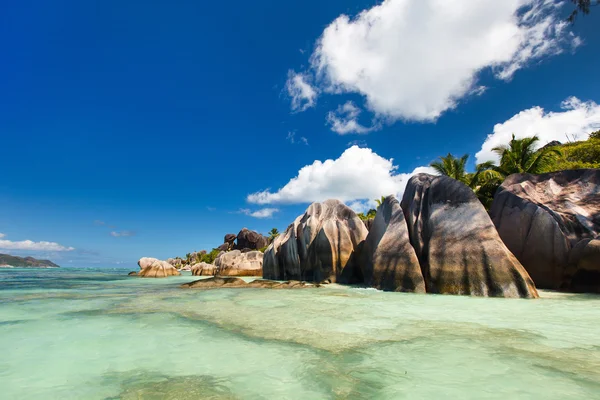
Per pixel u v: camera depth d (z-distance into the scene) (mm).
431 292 12172
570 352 4934
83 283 21516
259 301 10695
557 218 13750
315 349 5285
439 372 4227
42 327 7070
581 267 12180
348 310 8695
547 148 24719
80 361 4898
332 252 18375
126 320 7742
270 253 23812
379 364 4555
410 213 15008
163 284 20375
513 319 7246
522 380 3936
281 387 3900
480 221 12523
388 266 13789
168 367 4617
